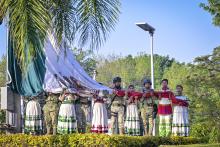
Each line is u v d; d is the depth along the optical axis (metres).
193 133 18.61
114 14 12.02
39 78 17.41
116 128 16.50
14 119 17.20
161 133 17.33
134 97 16.55
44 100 18.00
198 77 15.84
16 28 10.52
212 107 15.11
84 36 12.15
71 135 13.32
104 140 12.69
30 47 10.55
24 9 10.55
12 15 10.57
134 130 16.45
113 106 16.33
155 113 17.12
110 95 17.08
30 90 17.23
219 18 15.14
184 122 17.58
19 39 10.48
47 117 16.59
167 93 17.36
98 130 16.08
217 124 15.29
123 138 13.07
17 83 17.20
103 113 16.22
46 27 10.68
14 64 17.09
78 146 13.02
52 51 18.16
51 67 18.12
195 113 16.22
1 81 37.22
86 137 12.98
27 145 13.30
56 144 13.25
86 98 18.52
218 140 16.83
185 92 17.02
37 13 10.59
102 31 12.06
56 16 12.09
